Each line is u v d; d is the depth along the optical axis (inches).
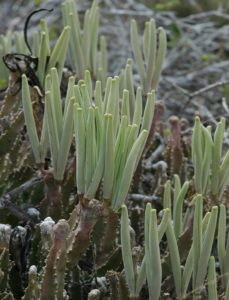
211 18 103.0
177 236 35.8
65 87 49.0
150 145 47.4
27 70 43.7
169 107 75.8
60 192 38.3
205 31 94.9
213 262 31.4
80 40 48.4
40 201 40.9
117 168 32.0
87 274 37.3
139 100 34.6
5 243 34.5
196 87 81.7
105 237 35.2
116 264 35.8
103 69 51.1
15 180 41.2
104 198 32.4
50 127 35.5
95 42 49.0
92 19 48.5
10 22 91.4
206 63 86.3
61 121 35.6
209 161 36.9
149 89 46.4
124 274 32.9
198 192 37.5
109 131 31.0
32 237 37.9
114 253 35.5
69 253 33.0
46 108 35.2
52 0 92.7
